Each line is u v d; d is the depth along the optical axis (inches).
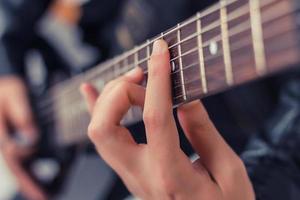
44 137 37.3
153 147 17.6
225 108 29.4
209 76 16.4
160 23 32.5
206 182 18.2
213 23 16.1
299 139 22.0
